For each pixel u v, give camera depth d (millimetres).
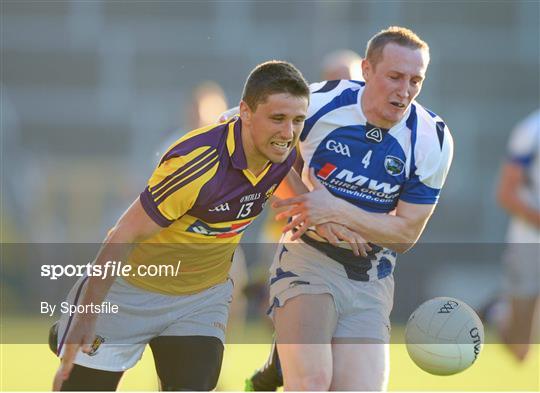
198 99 30062
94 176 65375
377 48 19172
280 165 18766
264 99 17609
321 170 20016
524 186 30438
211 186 18047
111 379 19312
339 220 19594
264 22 77688
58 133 73875
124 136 74250
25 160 70000
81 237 63250
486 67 79812
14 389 27406
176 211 18109
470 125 77875
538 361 36375
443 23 80062
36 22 77438
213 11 78312
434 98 79375
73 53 77188
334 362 19969
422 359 20391
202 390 18875
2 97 74750
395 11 78438
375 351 20016
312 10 78062
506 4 80438
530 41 80500
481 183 74000
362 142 19688
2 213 62344
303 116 17891
